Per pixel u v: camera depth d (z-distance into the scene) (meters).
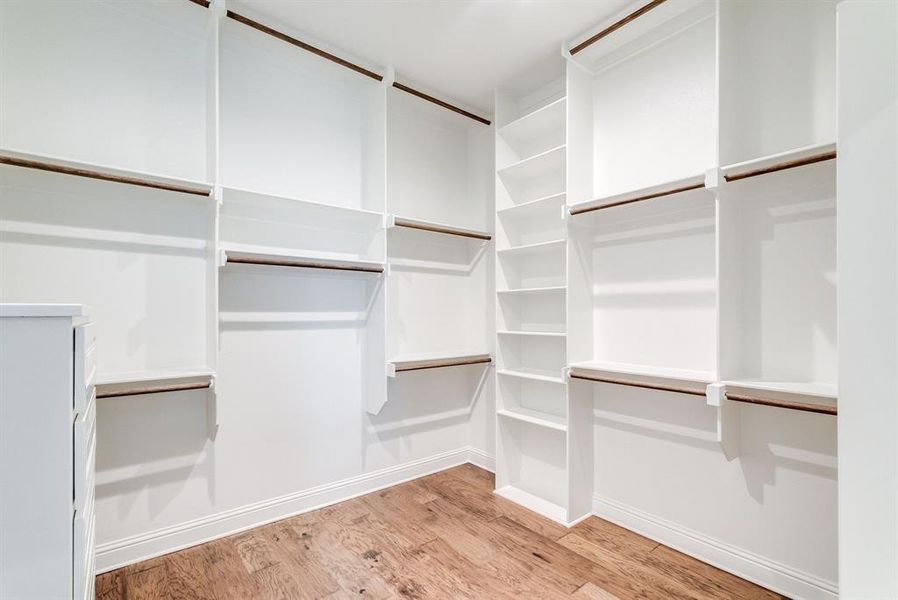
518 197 2.88
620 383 2.03
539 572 1.89
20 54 1.73
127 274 1.93
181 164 2.08
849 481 1.02
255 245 2.29
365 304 2.70
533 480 2.78
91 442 1.17
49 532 0.83
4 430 0.81
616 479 2.34
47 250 1.76
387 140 2.85
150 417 1.98
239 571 1.89
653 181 2.20
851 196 1.03
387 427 2.81
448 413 3.15
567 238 2.30
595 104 2.46
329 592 1.75
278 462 2.36
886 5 0.99
